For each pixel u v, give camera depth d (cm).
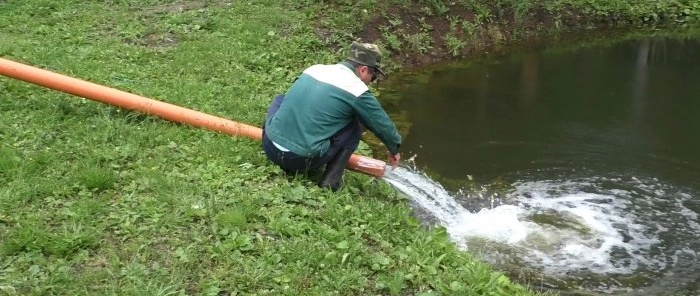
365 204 460
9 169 442
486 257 456
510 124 714
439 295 362
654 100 793
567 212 522
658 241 484
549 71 912
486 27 1034
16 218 391
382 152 633
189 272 356
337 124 462
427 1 1005
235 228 396
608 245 477
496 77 882
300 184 464
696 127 705
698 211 528
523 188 566
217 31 841
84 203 406
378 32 926
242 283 350
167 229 393
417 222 454
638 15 1173
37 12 850
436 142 664
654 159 626
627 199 546
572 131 695
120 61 709
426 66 920
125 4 916
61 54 705
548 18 1106
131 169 468
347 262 379
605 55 995
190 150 503
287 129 463
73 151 483
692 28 1151
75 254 363
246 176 468
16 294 328
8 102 554
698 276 443
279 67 770
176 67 710
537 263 453
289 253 377
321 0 962
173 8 920
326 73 466
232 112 612
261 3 948
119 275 348
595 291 424
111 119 537
